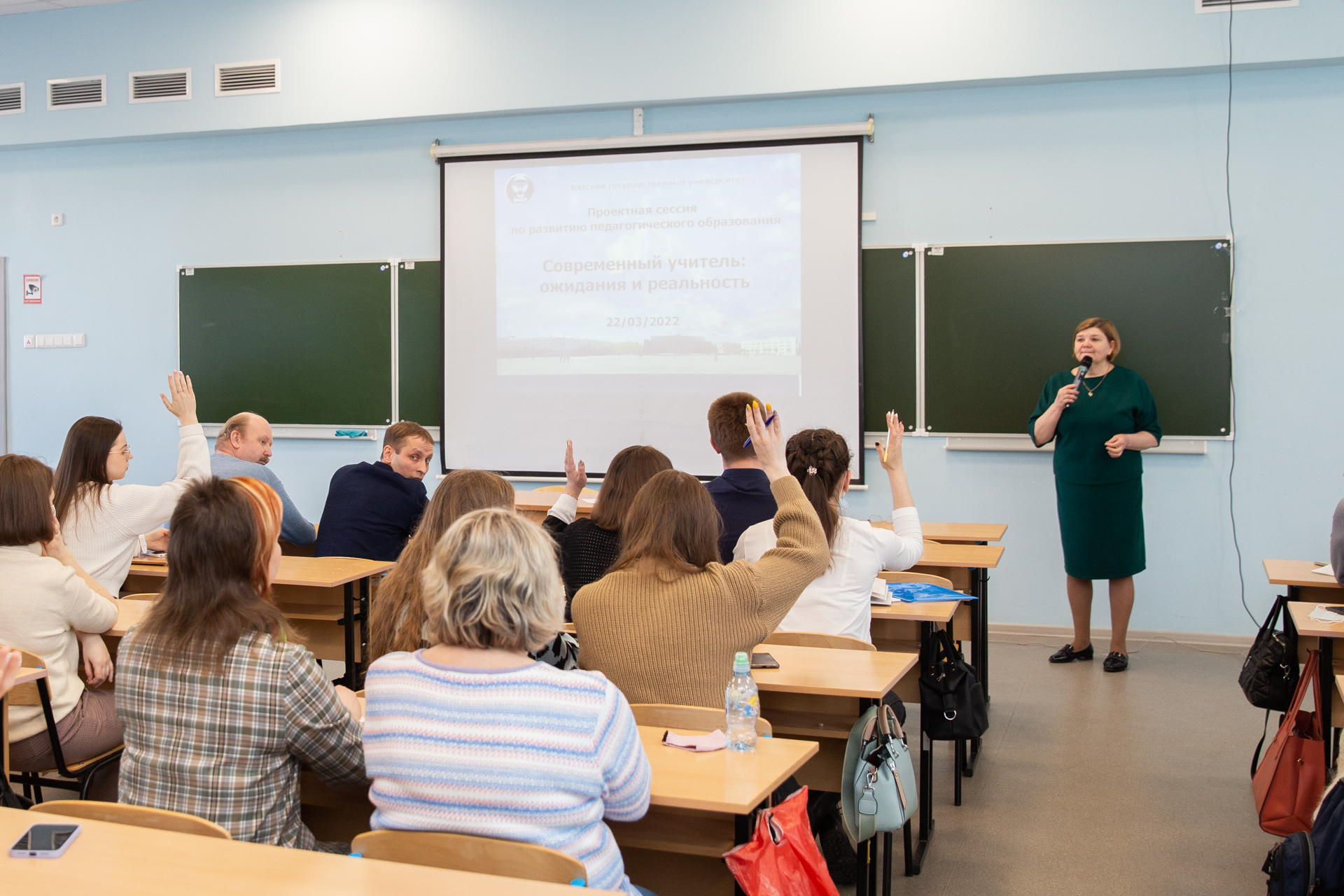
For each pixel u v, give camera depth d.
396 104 5.68
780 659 2.26
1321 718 2.54
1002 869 2.52
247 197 6.05
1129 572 4.44
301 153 5.96
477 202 5.71
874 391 5.25
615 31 5.39
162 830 1.33
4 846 1.23
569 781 1.28
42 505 2.23
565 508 2.89
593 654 1.84
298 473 6.04
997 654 4.80
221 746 1.52
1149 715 3.80
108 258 6.27
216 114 5.93
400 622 1.86
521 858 1.22
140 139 6.14
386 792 1.32
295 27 5.82
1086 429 4.49
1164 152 4.89
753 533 2.50
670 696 1.79
